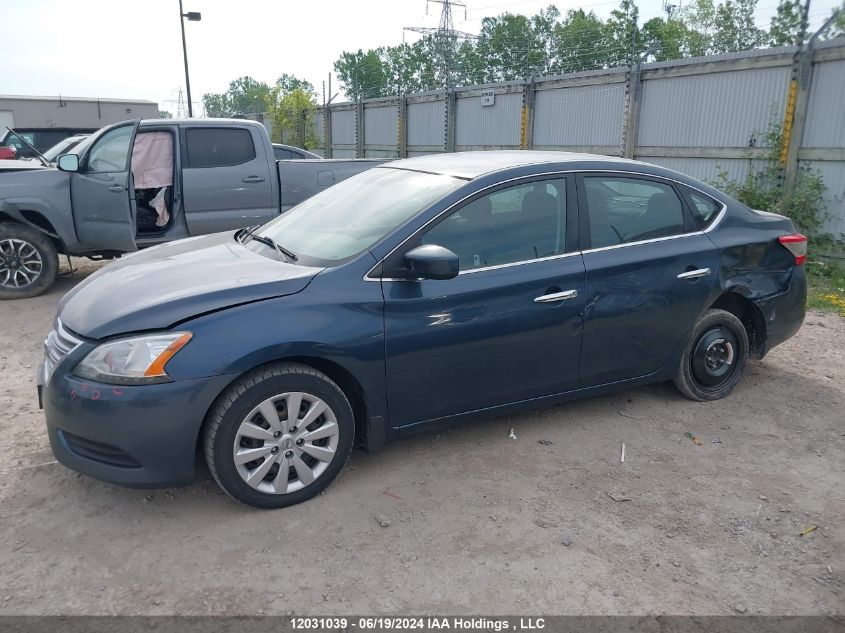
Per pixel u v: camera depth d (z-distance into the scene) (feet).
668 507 11.28
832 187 31.68
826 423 14.61
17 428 13.87
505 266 12.38
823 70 31.63
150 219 25.82
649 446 13.42
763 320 15.57
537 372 12.92
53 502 11.18
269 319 10.46
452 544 10.18
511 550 10.05
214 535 10.33
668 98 40.68
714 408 15.24
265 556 9.86
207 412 10.30
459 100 63.00
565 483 11.98
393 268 11.46
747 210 15.53
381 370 11.35
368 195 13.64
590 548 10.14
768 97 34.81
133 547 10.04
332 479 11.40
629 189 13.94
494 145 59.11
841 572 9.71
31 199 24.30
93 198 24.39
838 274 29.94
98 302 11.03
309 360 11.07
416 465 12.49
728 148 37.14
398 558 9.84
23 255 25.13
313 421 11.05
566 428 14.12
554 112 51.11
